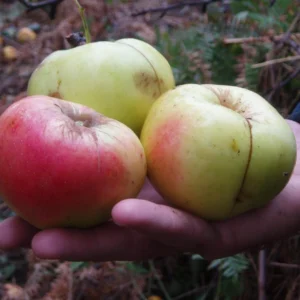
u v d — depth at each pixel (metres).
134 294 0.38
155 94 0.24
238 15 0.42
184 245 0.21
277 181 0.21
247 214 0.23
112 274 0.39
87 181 0.19
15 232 0.21
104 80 0.23
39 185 0.19
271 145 0.20
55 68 0.23
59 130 0.19
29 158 0.19
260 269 0.35
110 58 0.23
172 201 0.21
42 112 0.19
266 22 0.41
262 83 0.40
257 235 0.23
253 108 0.22
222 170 0.20
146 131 0.22
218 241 0.22
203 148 0.20
